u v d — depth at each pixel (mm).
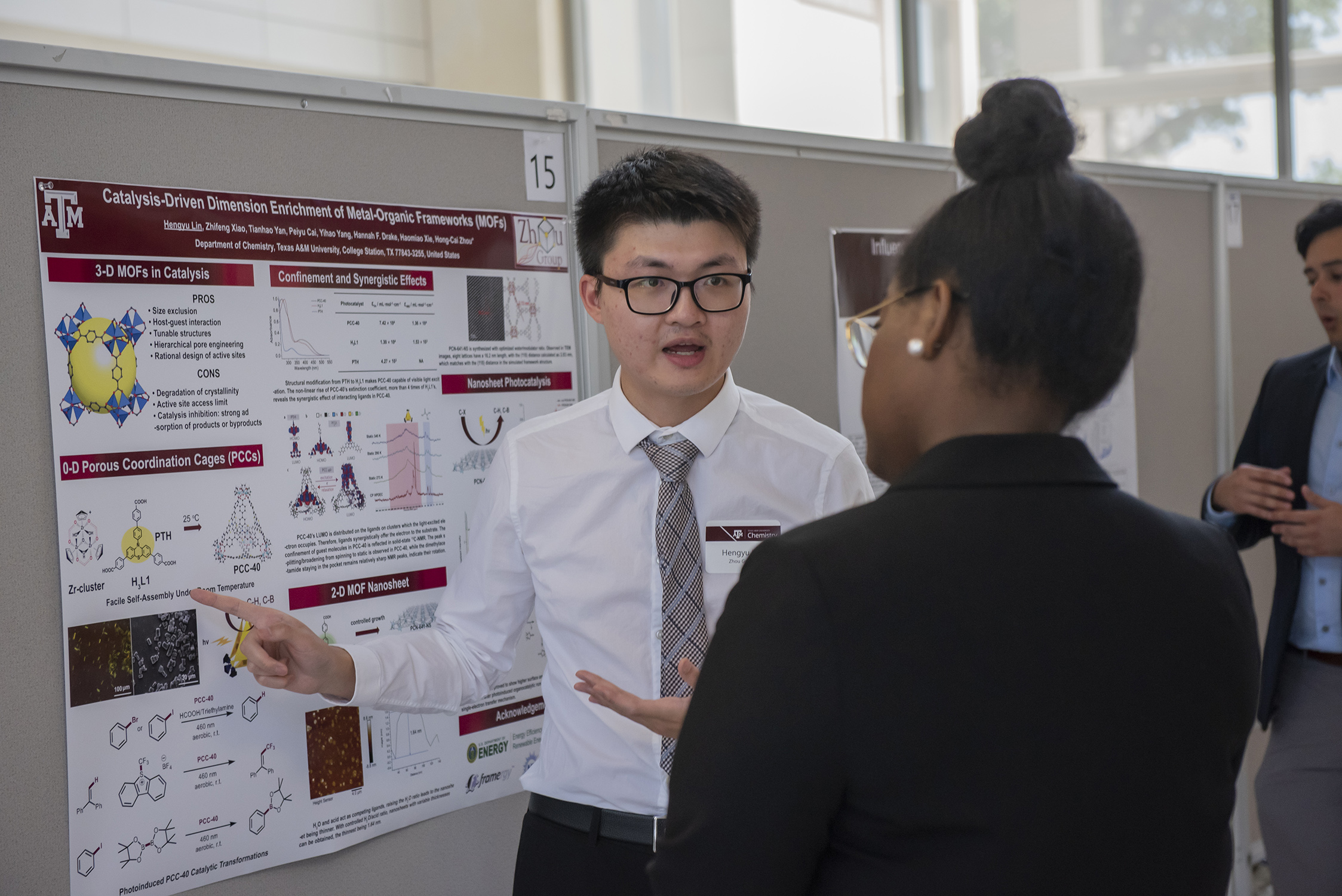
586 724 1236
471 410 1410
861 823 579
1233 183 2578
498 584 1288
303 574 1260
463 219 1394
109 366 1115
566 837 1233
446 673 1236
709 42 3473
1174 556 625
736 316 1183
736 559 1275
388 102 1315
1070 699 561
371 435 1313
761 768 561
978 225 599
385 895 1364
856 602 562
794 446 1341
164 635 1158
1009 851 547
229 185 1191
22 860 1082
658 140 1604
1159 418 2430
